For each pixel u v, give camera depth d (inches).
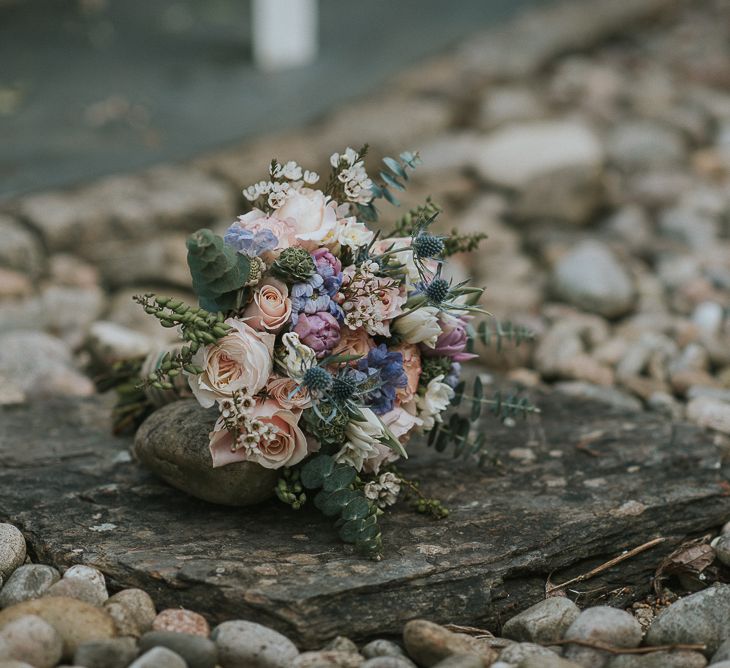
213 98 139.4
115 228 103.3
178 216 106.9
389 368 64.1
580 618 62.8
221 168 115.9
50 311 92.6
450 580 63.6
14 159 116.2
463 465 72.1
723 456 75.9
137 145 122.2
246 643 60.3
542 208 115.6
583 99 144.8
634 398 85.1
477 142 126.0
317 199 65.9
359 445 64.0
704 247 109.5
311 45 159.6
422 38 165.0
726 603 63.1
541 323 92.7
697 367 88.4
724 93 155.6
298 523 66.7
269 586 62.2
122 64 154.1
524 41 160.2
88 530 66.3
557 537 66.2
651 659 61.2
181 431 66.7
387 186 71.5
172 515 67.4
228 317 64.6
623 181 125.6
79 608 60.7
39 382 82.4
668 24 179.2
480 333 71.6
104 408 78.3
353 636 61.9
